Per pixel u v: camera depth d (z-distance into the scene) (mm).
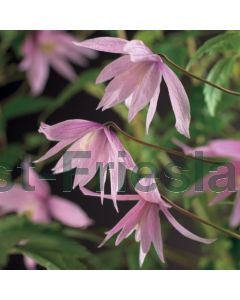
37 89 669
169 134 542
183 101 396
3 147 634
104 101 398
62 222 604
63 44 663
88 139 400
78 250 443
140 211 407
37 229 500
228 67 446
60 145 398
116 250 569
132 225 408
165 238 632
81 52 669
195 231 617
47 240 449
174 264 632
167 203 402
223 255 558
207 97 446
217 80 446
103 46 385
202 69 543
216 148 338
